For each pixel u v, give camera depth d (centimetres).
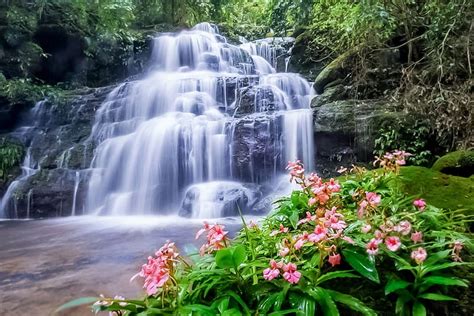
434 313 133
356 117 584
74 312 225
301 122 644
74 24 945
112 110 858
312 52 938
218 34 1195
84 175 716
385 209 176
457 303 136
